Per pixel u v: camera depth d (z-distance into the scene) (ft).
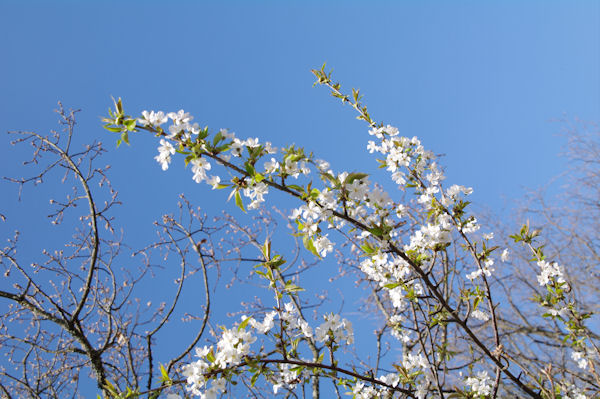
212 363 8.57
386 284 10.09
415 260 10.11
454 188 11.19
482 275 11.14
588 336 12.46
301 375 10.59
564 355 19.15
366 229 9.18
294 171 8.90
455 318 10.32
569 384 13.65
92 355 13.82
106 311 14.58
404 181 11.87
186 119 8.46
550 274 12.57
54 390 14.57
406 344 15.43
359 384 10.66
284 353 9.29
